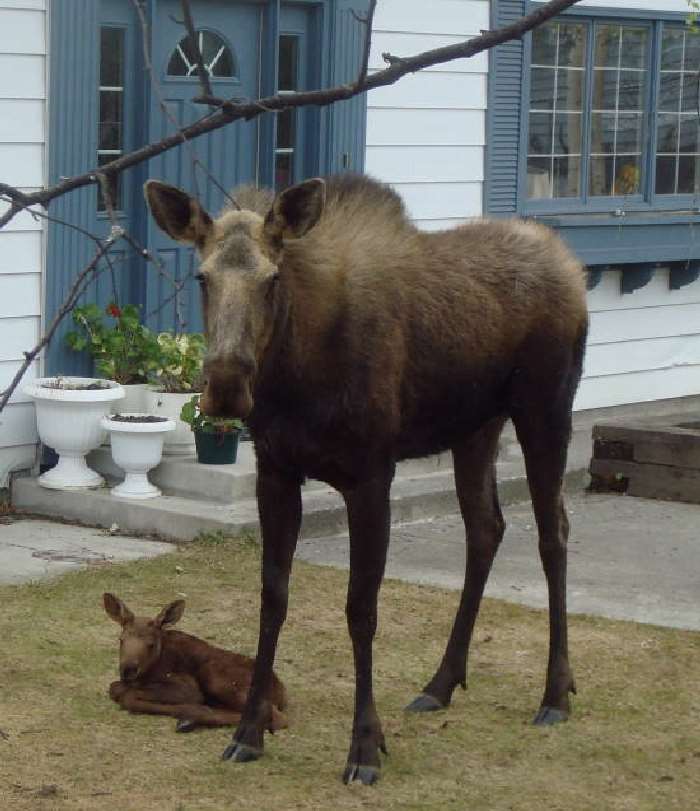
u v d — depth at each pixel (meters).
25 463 11.83
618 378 15.72
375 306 6.90
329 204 7.21
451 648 7.98
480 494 7.99
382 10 13.40
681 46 16.08
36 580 10.01
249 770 7.00
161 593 9.80
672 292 16.17
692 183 16.41
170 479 11.55
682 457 13.12
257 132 12.98
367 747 6.95
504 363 7.63
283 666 8.48
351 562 6.98
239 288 6.17
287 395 6.74
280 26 12.91
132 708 7.69
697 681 8.41
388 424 6.93
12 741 7.30
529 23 5.30
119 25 12.00
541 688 8.26
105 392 11.43
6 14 11.20
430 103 13.83
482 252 7.65
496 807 6.66
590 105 15.24
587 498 13.30
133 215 12.32
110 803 6.62
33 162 11.52
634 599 10.03
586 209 15.29
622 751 7.36
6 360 11.55
